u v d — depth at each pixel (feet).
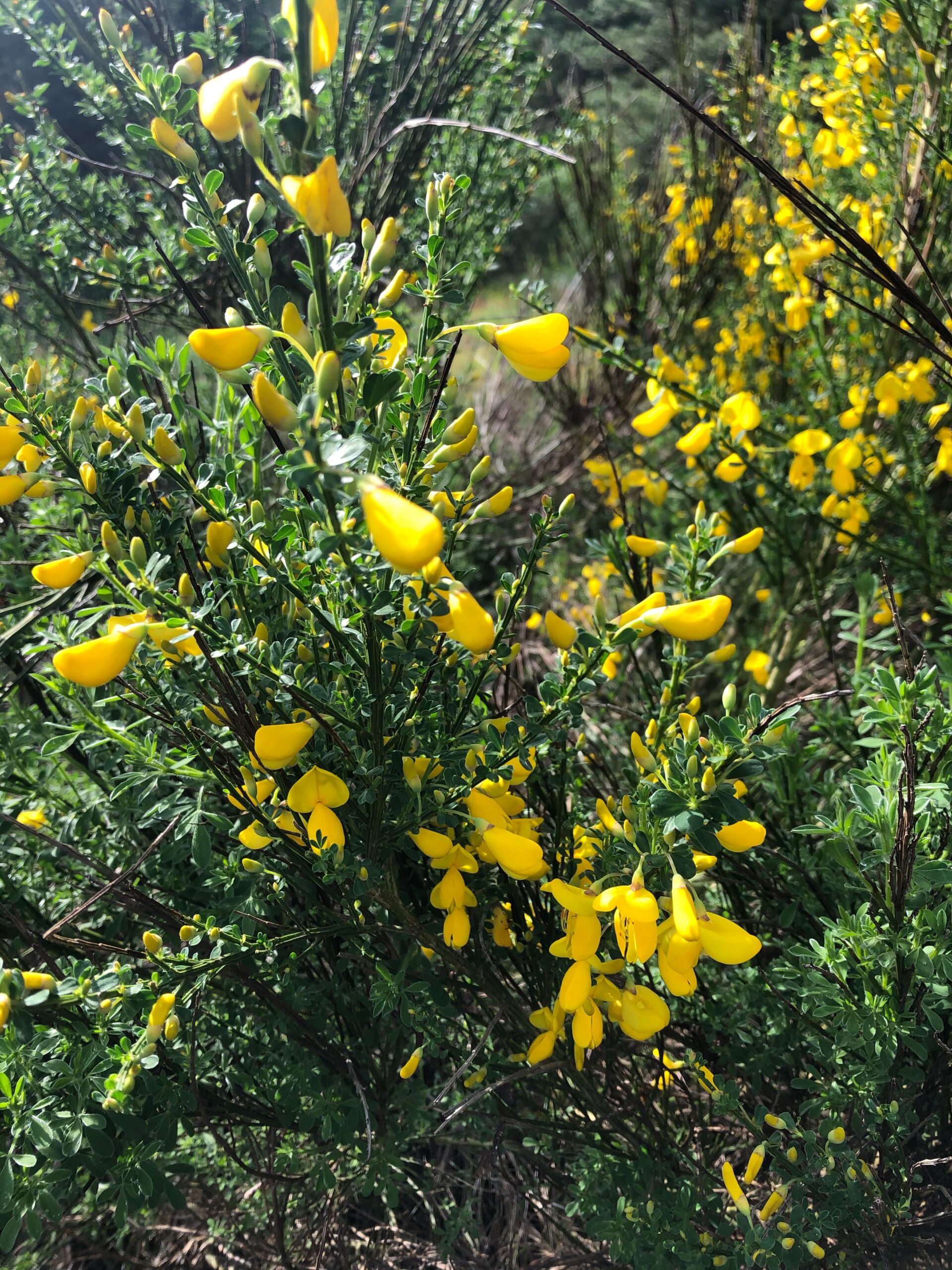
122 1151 1.02
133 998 0.98
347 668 0.95
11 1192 0.90
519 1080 1.22
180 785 1.09
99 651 0.80
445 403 0.93
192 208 0.86
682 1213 1.09
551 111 2.98
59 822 1.30
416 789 0.93
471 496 1.00
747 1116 1.08
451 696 1.02
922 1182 1.16
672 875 0.94
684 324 2.92
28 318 1.87
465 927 1.00
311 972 1.27
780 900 1.32
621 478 2.24
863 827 1.08
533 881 1.18
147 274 1.88
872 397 1.96
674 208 2.96
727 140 1.06
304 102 0.70
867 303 1.89
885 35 1.90
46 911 1.32
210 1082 1.22
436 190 0.86
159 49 1.94
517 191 2.62
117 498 0.94
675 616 0.89
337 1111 1.16
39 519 1.40
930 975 0.97
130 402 1.08
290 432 0.76
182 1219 1.40
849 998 1.02
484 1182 1.38
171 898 1.29
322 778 0.91
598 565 2.46
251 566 0.97
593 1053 1.30
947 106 1.64
